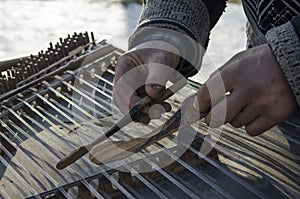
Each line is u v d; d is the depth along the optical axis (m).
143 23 0.88
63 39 1.33
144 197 0.80
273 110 0.67
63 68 1.17
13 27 1.63
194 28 0.89
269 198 0.77
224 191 0.78
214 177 0.83
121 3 1.78
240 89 0.67
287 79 0.65
